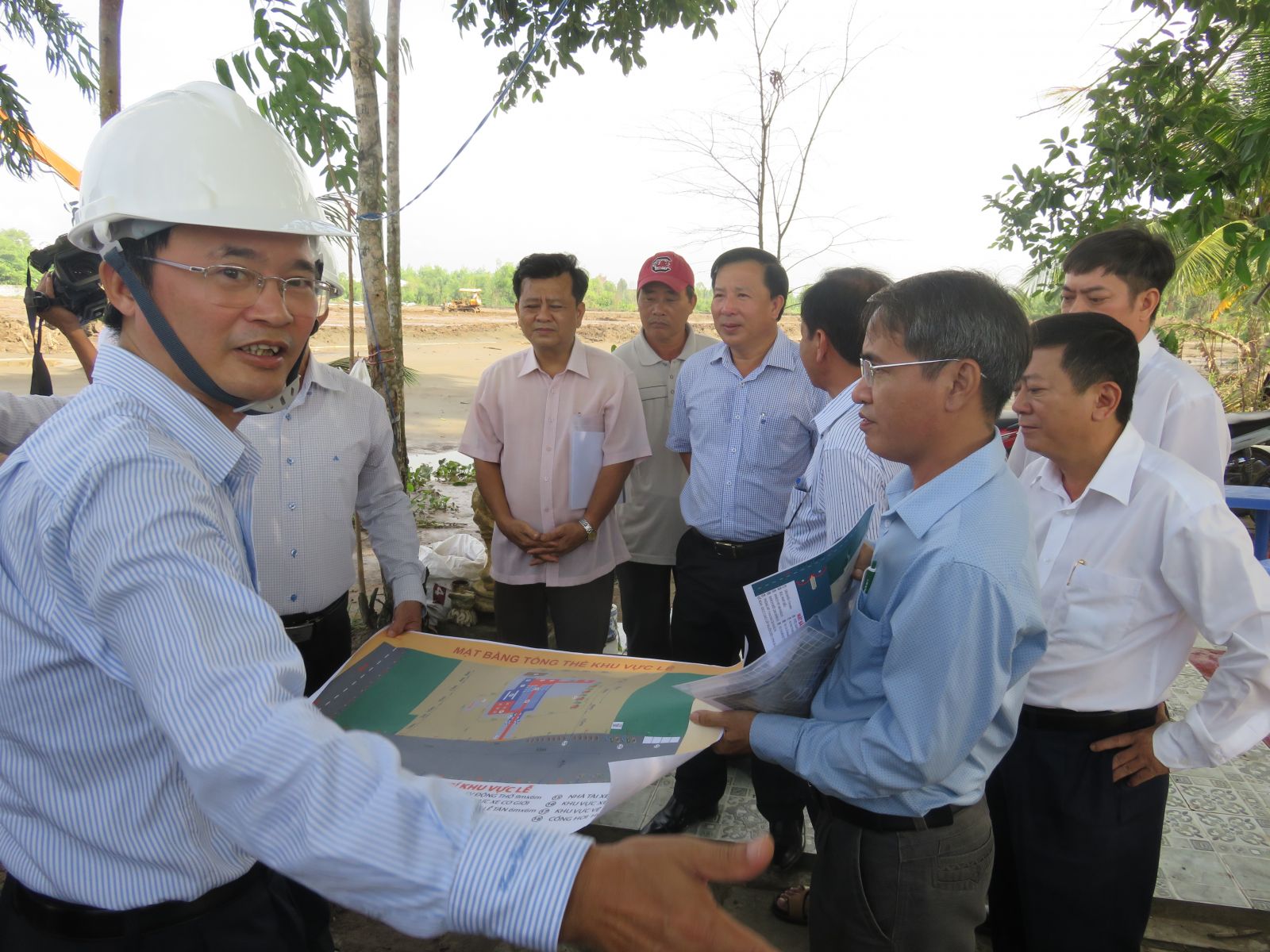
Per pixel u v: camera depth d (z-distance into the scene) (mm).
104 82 3355
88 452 929
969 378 1332
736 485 2752
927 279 1364
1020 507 1366
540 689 1641
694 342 3557
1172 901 2404
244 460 1141
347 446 2332
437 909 760
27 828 1067
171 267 1043
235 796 817
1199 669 3955
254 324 1074
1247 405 10352
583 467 3000
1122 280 2525
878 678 1447
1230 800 2879
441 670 1758
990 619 1265
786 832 2537
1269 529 4418
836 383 2145
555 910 740
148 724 1013
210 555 923
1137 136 4473
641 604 3555
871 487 1867
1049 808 1816
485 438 3098
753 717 1541
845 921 1528
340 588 2387
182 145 1058
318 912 1770
